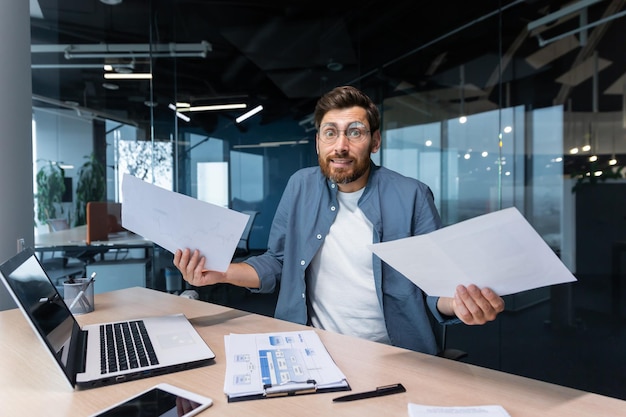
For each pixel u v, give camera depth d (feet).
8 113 5.67
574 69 10.22
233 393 2.08
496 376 2.39
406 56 12.67
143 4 13.09
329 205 4.24
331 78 15.05
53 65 15.47
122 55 15.02
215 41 14.76
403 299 3.92
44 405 2.02
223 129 16.44
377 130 4.08
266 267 4.24
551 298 10.28
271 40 14.76
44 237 11.60
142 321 3.37
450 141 12.10
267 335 3.01
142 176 14.84
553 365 7.78
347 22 13.70
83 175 16.14
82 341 2.84
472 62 11.48
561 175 10.66
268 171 17.03
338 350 2.79
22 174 5.86
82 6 13.15
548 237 10.90
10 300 5.47
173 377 2.36
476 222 2.05
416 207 4.17
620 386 6.96
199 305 4.00
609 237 10.16
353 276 4.07
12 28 5.71
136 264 10.80
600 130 10.12
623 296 9.86
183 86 15.78
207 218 2.99
